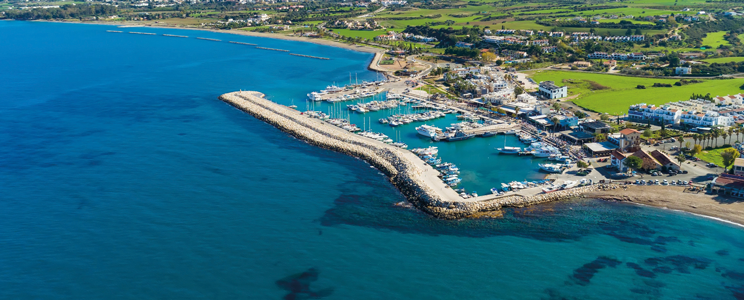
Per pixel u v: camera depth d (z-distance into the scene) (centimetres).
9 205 18375
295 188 19900
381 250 15600
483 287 13962
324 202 18700
